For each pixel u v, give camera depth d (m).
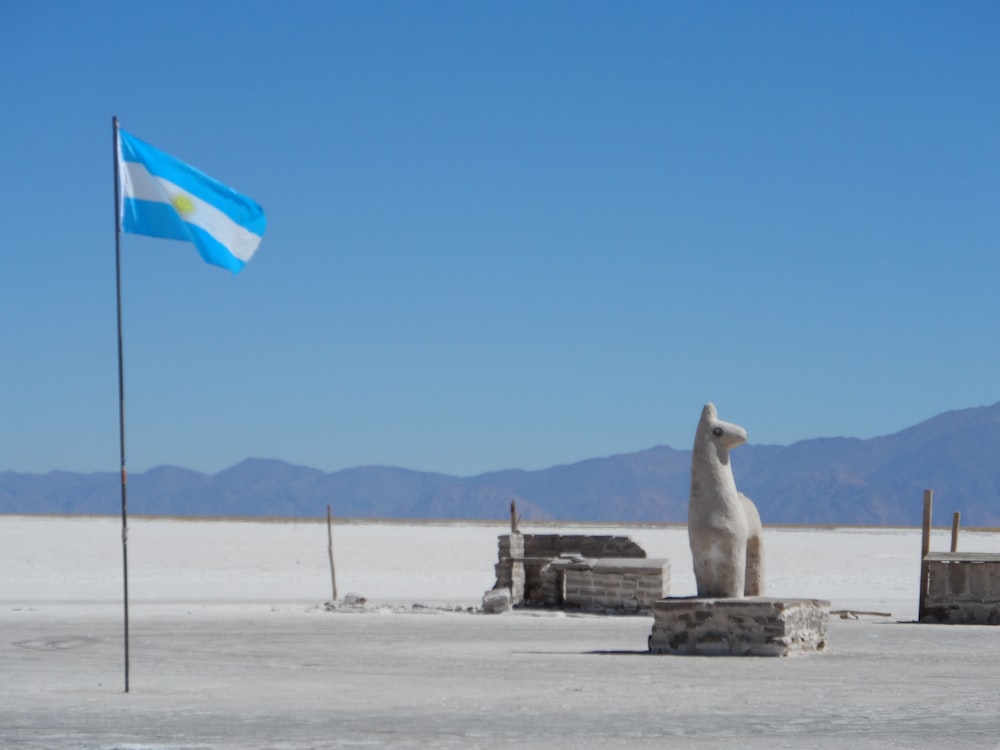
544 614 39.78
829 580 61.59
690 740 14.99
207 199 20.52
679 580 60.84
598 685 20.38
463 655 25.95
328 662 24.73
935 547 99.94
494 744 14.70
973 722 16.38
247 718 16.81
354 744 14.67
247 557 73.81
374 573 64.62
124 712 17.47
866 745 14.64
